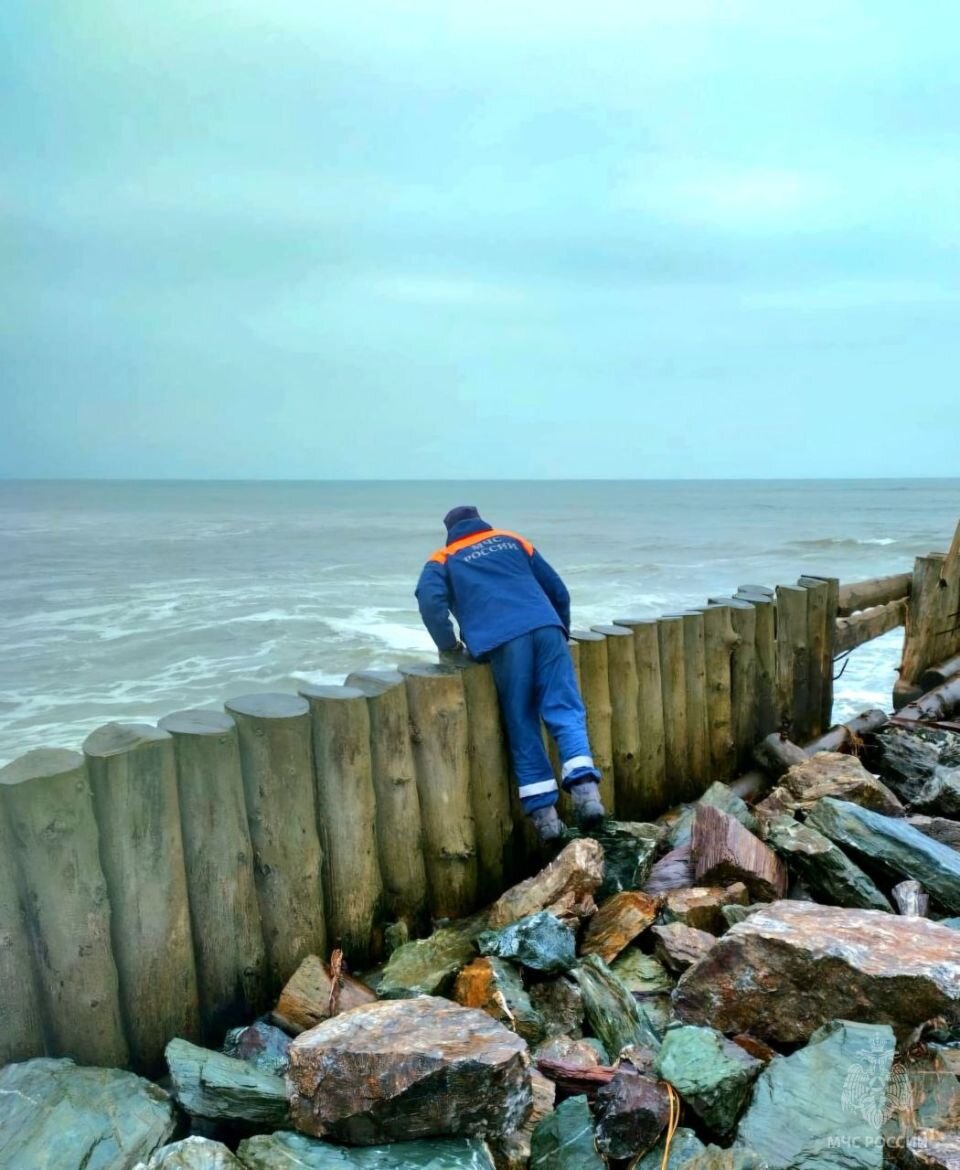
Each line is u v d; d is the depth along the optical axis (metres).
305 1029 2.86
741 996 2.65
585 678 4.28
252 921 2.98
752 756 5.43
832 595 5.93
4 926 2.43
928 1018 2.42
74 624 18.94
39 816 2.44
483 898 3.82
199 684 13.48
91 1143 2.15
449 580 4.04
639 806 4.65
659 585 25.11
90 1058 2.58
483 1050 2.17
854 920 2.78
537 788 3.76
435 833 3.59
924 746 5.42
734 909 3.31
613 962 3.23
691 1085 2.24
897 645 13.23
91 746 2.66
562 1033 2.84
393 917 3.48
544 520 66.62
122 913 2.65
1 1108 2.25
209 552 39.47
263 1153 2.13
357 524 65.69
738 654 5.29
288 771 3.03
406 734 3.48
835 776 4.55
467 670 3.73
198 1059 2.41
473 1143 2.14
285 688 13.16
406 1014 2.42
